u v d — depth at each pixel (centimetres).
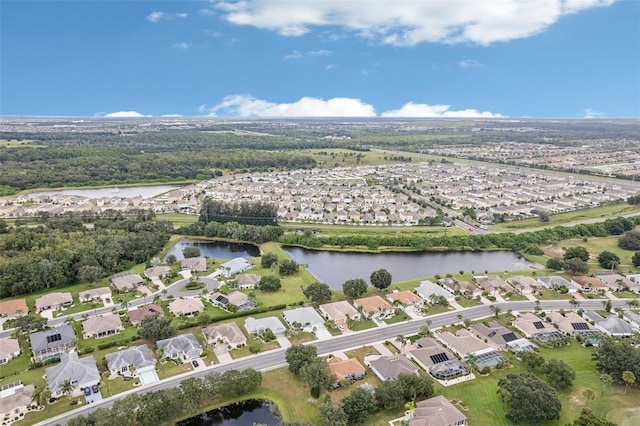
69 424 10219
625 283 19275
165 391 11388
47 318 16325
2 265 18862
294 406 11819
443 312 17225
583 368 13462
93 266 19962
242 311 16950
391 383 11712
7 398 11412
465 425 10988
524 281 19462
